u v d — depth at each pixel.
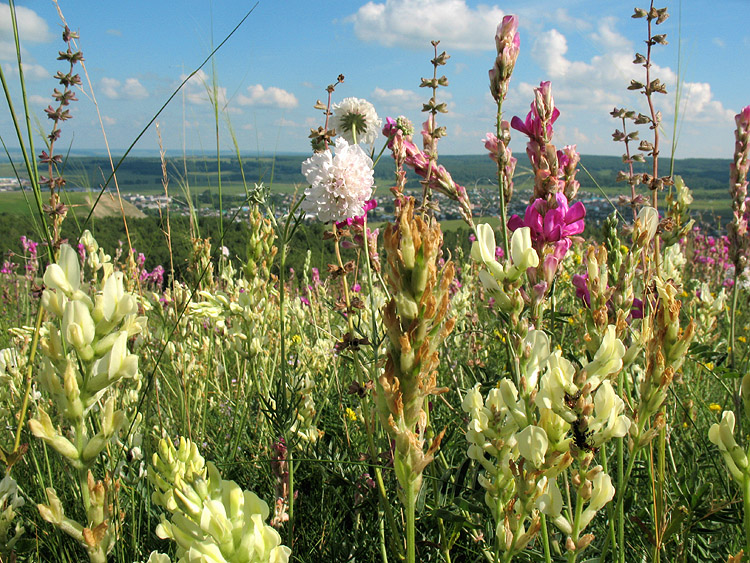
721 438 1.36
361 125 2.84
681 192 2.68
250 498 1.08
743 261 2.86
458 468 2.25
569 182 2.00
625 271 1.69
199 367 3.44
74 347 1.13
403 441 1.08
